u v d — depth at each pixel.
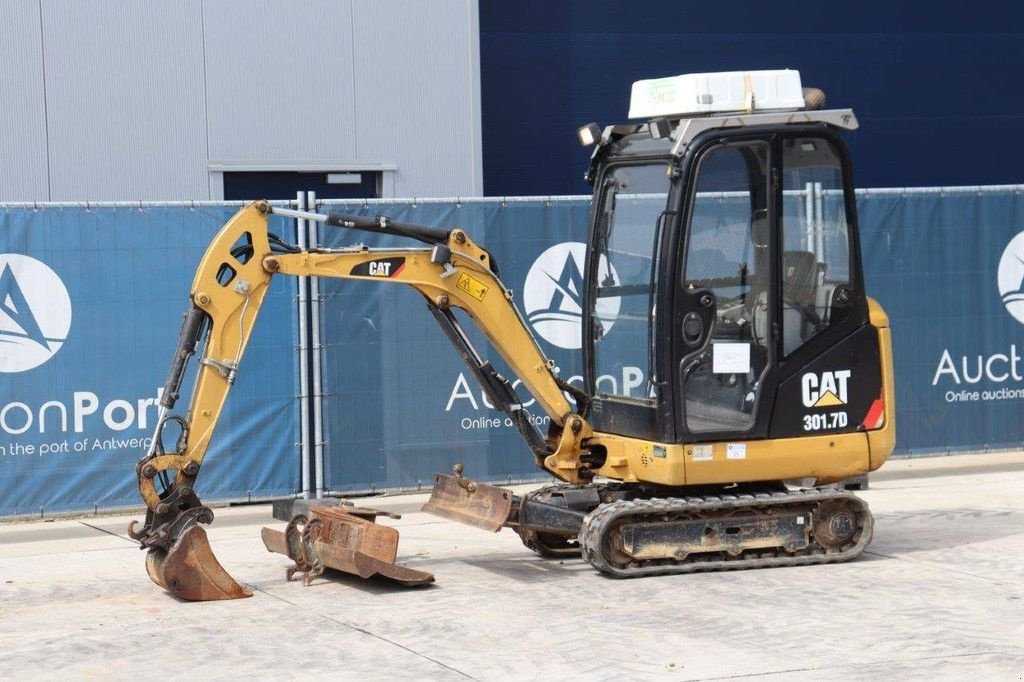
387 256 9.09
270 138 16.56
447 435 12.45
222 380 8.71
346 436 12.20
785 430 9.11
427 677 6.85
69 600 8.79
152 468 8.57
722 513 9.14
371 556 8.62
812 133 9.09
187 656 7.35
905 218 13.48
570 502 9.64
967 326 13.66
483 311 9.32
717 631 7.60
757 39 19.89
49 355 11.52
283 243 8.92
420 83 17.08
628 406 9.32
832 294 9.21
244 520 11.77
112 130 16.03
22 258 11.45
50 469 11.54
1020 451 13.91
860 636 7.44
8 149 15.71
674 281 8.90
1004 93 20.88
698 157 8.88
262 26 16.50
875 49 20.45
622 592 8.58
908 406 13.52
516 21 18.83
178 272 11.78
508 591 8.70
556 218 12.63
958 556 9.49
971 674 6.72
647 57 19.39
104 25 15.98
